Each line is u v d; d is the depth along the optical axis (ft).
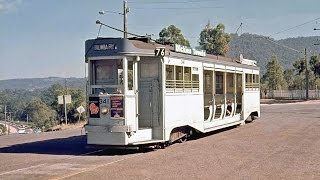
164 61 54.49
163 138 54.39
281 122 94.32
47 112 338.13
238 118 85.05
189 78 61.93
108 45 52.31
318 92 265.95
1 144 69.31
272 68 308.81
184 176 36.70
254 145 56.34
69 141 70.33
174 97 57.16
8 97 596.70
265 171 38.47
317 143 57.47
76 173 39.04
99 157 49.29
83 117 181.57
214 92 71.51
